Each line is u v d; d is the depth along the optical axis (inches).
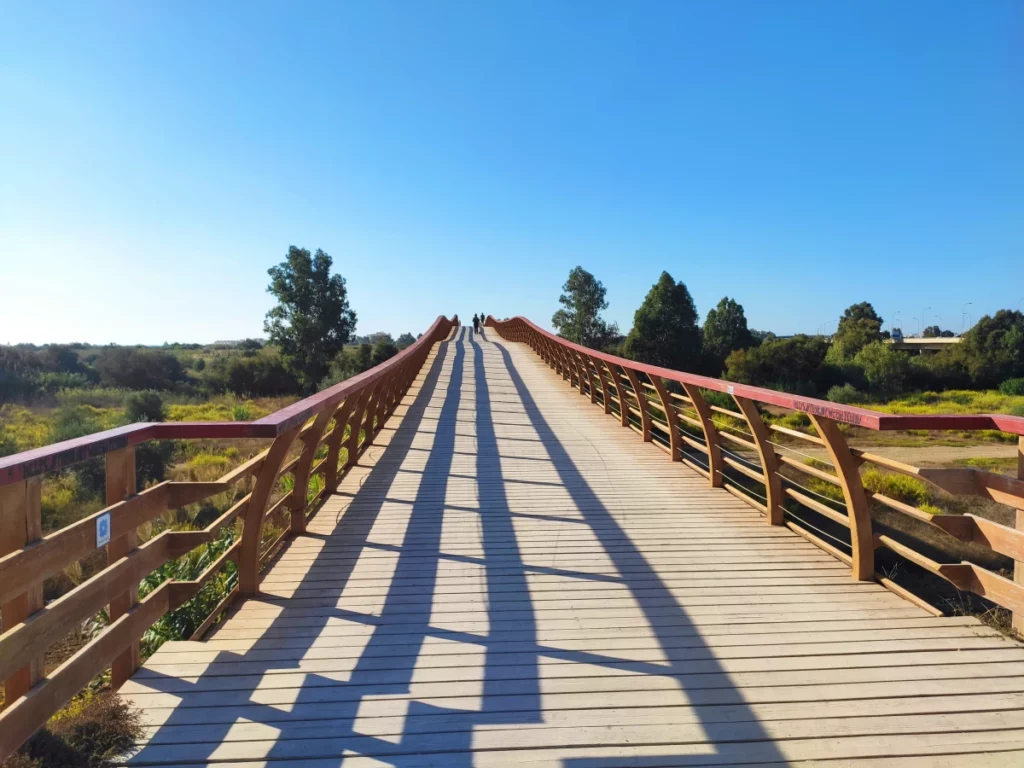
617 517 206.7
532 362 820.6
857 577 152.6
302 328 1973.4
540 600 140.4
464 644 118.7
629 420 396.8
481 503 223.5
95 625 193.6
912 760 83.4
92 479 453.1
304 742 86.4
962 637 121.1
